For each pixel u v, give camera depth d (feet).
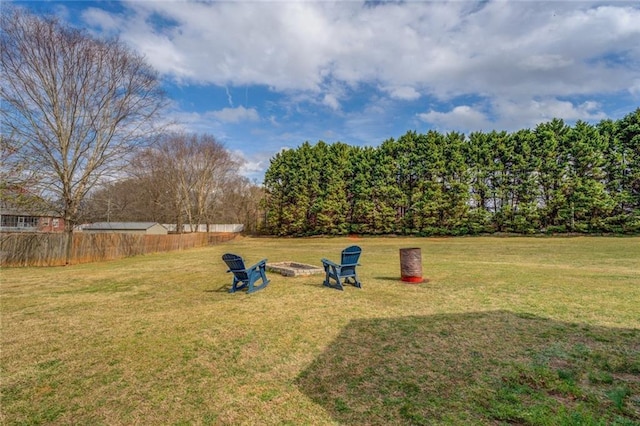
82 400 8.87
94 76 56.24
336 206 131.54
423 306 18.22
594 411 7.72
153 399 8.86
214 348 12.55
